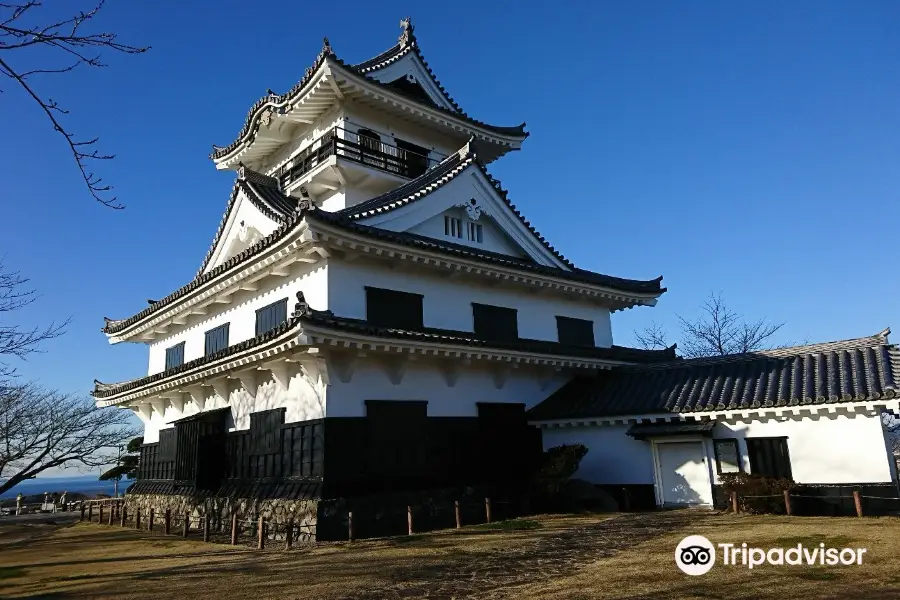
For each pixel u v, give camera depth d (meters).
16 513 34.75
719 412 15.66
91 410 32.72
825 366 15.90
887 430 14.49
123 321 23.56
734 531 11.46
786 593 7.02
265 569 10.12
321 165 20.19
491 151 26.23
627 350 22.73
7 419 30.61
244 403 17.22
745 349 42.06
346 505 13.58
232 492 16.36
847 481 14.00
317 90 20.62
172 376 18.27
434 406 16.38
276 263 15.82
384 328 14.19
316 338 12.99
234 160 25.20
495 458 17.48
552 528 13.52
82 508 25.88
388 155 21.44
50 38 5.53
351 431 14.27
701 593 7.20
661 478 16.91
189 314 20.80
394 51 24.55
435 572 9.27
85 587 9.69
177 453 19.44
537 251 21.38
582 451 17.28
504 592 7.86
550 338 20.70
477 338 18.16
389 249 15.41
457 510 14.38
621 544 11.05
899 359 14.67
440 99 25.45
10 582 10.76
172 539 15.80
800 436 14.84
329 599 7.87
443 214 19.20
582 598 7.27
